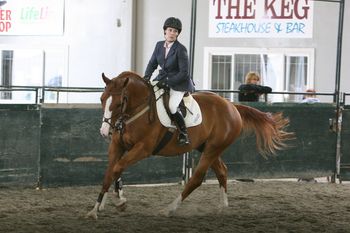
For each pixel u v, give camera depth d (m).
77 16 22.16
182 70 8.48
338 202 10.43
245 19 20.80
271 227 8.07
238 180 12.81
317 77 20.50
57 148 11.08
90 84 22.20
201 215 8.92
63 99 22.36
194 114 8.78
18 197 10.09
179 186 11.72
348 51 20.17
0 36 22.58
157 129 8.35
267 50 20.73
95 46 22.09
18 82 22.61
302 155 12.88
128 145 8.31
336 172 13.11
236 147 12.42
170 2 21.52
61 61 22.38
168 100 8.46
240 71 21.05
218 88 21.25
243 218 8.71
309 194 11.22
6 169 10.77
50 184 11.07
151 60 8.81
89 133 11.27
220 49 21.05
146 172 11.72
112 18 21.88
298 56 20.64
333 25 20.30
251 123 9.90
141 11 21.83
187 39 21.34
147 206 9.57
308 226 8.22
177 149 8.77
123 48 21.80
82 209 9.09
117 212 8.90
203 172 9.05
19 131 10.80
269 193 11.22
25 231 7.45
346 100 20.30
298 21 20.48
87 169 11.32
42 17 22.33
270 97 20.53
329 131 13.03
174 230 7.72
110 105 7.72
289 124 12.72
